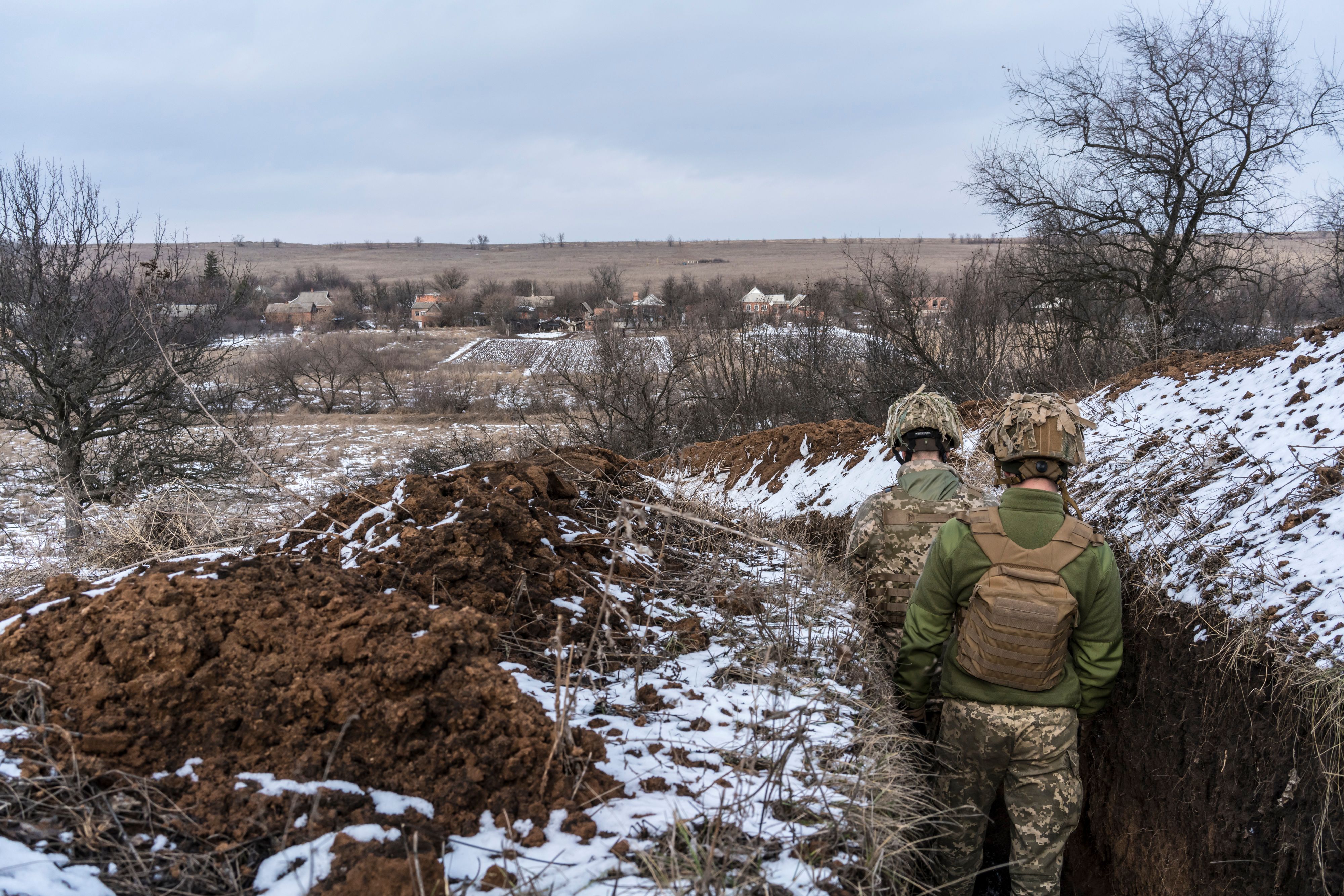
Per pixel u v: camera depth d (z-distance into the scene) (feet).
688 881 6.25
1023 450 9.43
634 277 541.34
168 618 8.05
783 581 13.58
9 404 44.93
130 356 45.27
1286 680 8.49
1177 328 47.21
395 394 136.56
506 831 6.86
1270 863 8.22
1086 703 9.52
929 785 9.77
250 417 52.65
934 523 11.46
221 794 6.73
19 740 7.00
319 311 308.40
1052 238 51.88
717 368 56.24
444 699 7.66
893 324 49.90
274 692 7.63
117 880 5.85
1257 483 11.71
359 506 13.51
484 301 315.17
